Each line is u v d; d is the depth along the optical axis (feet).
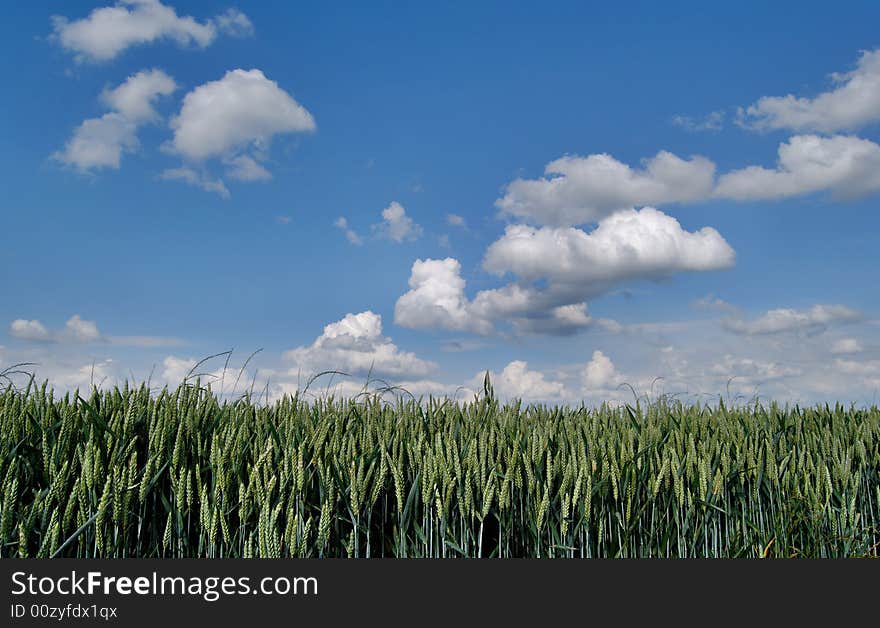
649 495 12.08
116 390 12.66
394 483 11.81
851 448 14.55
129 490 9.72
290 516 9.77
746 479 13.57
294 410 14.20
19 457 10.34
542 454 11.94
